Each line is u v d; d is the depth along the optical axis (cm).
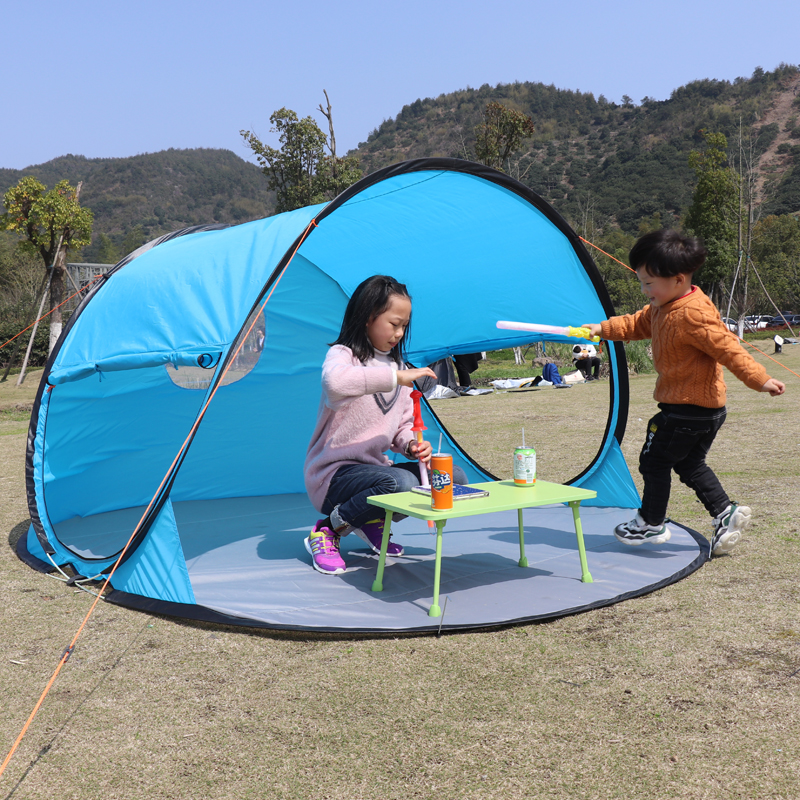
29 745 212
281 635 291
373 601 322
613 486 485
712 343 336
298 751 203
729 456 641
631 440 776
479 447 771
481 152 3052
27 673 263
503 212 407
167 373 491
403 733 210
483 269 455
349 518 354
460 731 210
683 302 345
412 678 246
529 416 1032
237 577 362
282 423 564
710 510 370
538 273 451
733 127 15188
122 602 333
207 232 501
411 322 517
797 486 513
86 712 231
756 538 395
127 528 466
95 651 281
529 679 241
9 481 696
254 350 525
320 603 321
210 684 248
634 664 249
